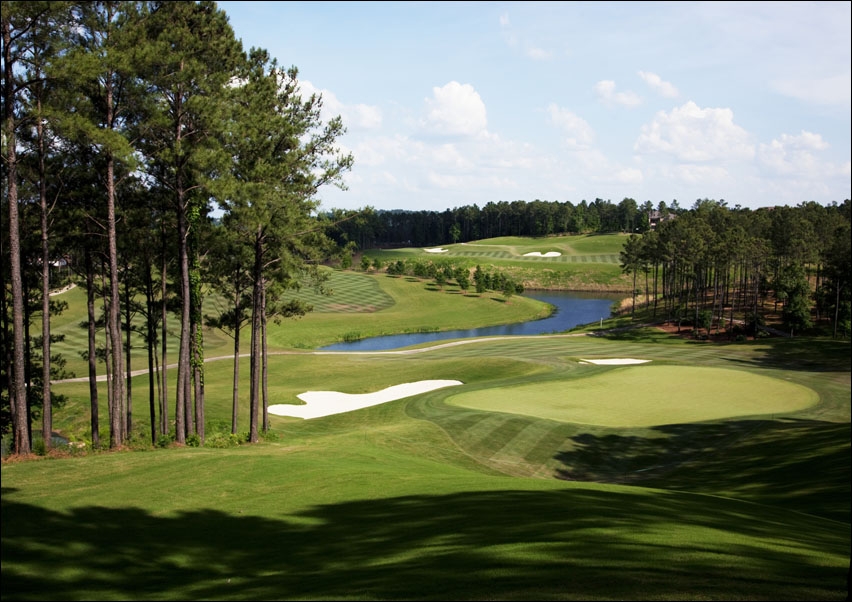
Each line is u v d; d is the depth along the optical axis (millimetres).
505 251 185375
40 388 33844
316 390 47312
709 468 26875
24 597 10297
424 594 8781
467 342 75125
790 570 9648
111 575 11406
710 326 85625
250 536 13828
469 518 13992
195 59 25516
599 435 32000
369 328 97188
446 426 32438
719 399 40969
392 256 178000
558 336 83438
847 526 16188
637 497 17344
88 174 25688
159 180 27625
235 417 32875
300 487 18297
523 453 29047
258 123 28719
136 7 25109
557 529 12398
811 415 37500
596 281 149500
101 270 33188
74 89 22891
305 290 119875
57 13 20562
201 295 33531
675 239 95500
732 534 12531
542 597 8250
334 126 32469
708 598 8094
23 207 26531
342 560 11523
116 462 20828
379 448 27750
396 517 14695
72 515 15148
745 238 87250
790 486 22750
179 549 12930
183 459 21391
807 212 110875
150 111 24734
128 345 33875
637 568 9523
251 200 26859
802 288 83125
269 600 9359
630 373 48812
